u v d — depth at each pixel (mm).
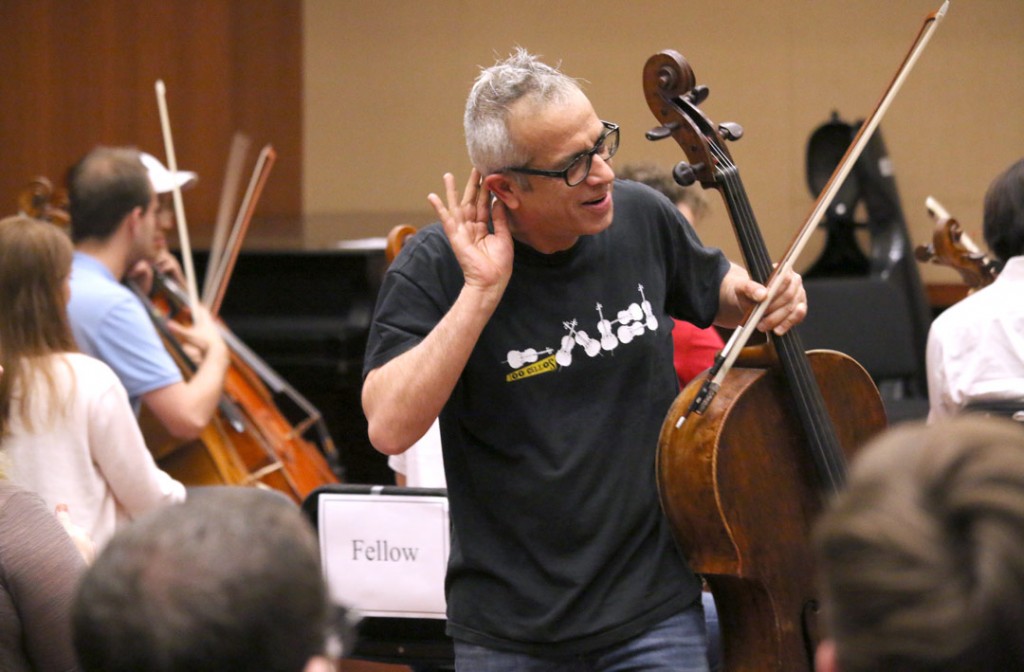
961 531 1621
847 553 1662
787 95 14250
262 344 11305
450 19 15258
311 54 15594
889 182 12969
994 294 5672
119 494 5695
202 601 2053
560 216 4188
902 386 12188
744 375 4562
